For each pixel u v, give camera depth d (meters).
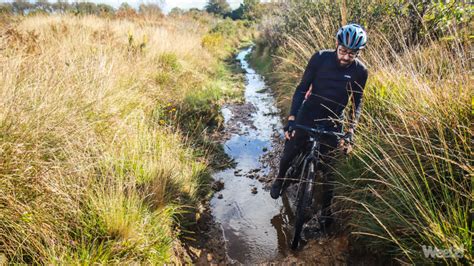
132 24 11.90
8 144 2.39
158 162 3.61
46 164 2.53
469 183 2.31
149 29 10.72
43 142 2.61
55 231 2.29
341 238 2.95
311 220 3.32
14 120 2.59
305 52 5.66
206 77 8.77
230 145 5.38
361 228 2.70
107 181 2.99
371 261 2.62
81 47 6.20
